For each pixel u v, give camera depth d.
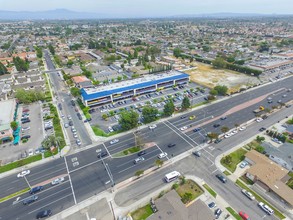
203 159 76.06
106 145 85.31
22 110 117.19
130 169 72.06
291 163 70.75
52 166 74.31
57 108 119.38
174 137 89.75
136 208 57.59
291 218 54.41
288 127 93.00
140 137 90.00
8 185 66.62
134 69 184.50
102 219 54.69
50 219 55.06
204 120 102.94
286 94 132.12
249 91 138.75
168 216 51.94
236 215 55.22
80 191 63.72
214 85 149.50
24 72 177.50
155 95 134.75
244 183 65.44
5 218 56.00
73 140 88.88
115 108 117.75
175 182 66.06
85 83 147.00
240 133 91.56
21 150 83.44
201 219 51.12
